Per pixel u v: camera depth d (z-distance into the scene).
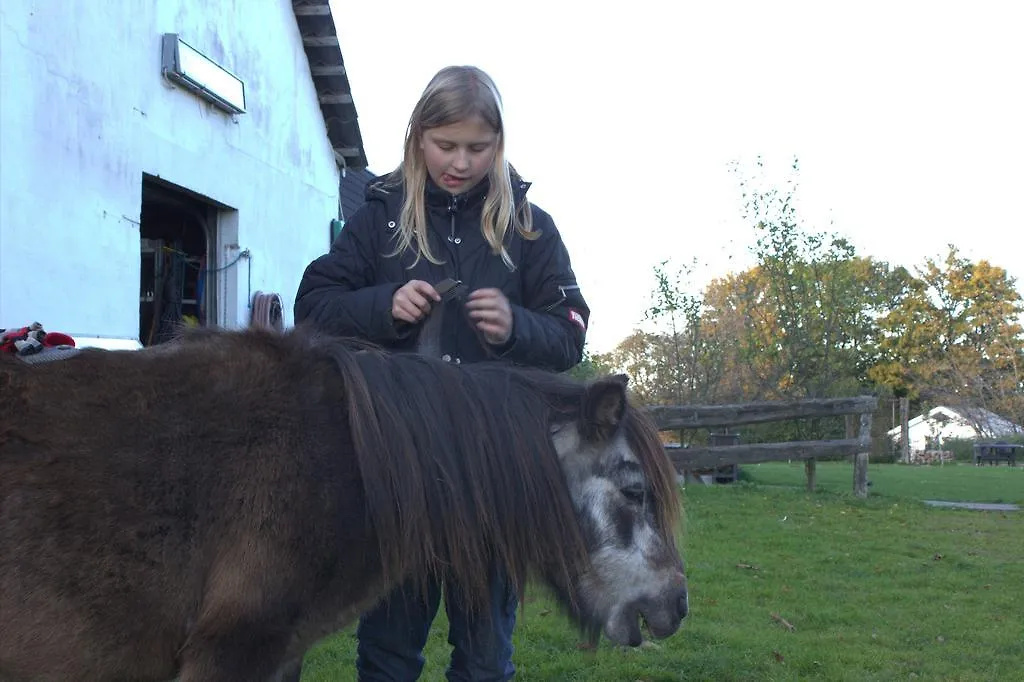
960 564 6.88
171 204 7.72
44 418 1.93
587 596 2.33
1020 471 19.12
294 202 9.17
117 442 1.94
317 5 8.91
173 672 2.03
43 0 5.43
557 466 2.30
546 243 2.75
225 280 7.97
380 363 2.26
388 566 2.17
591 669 4.13
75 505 1.88
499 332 2.46
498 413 2.29
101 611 1.89
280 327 2.34
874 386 36.81
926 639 4.86
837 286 16.69
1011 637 4.91
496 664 2.62
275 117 8.67
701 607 5.29
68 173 5.70
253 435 2.02
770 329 16.84
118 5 6.17
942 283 39.78
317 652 4.25
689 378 17.77
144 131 6.52
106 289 6.11
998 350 37.66
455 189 2.64
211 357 2.12
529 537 2.27
